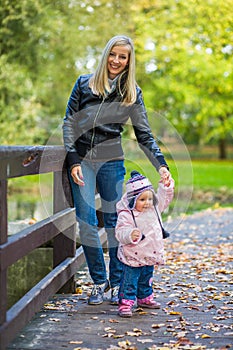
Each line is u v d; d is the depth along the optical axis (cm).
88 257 433
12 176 317
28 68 1330
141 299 426
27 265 602
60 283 431
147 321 395
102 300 439
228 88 1661
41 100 1451
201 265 591
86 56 1396
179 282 514
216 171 2411
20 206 1209
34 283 600
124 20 1354
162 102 1844
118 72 411
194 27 1370
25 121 1340
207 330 375
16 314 327
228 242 737
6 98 1307
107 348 341
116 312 416
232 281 516
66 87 1423
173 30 1373
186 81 1739
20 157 330
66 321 394
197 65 1531
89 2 1330
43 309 421
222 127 2267
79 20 1337
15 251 323
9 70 1262
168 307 430
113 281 439
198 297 461
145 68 1528
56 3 1321
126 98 413
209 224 907
